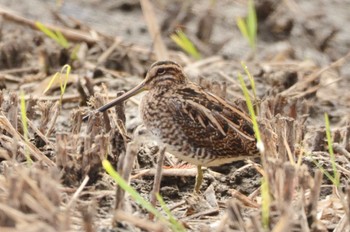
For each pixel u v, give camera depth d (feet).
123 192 33.19
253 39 58.34
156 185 34.27
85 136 36.81
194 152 39.17
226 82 51.90
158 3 70.74
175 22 66.23
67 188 35.17
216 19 69.36
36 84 52.47
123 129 40.24
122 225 32.99
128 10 70.64
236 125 39.37
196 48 63.41
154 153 41.73
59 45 57.77
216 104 39.81
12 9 66.54
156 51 58.70
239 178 40.42
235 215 32.30
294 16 69.92
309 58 64.34
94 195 35.24
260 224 31.99
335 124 51.24
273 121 40.50
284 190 32.24
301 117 45.93
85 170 36.27
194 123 39.17
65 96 49.65
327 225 34.55
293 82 54.49
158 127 39.88
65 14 67.72
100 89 50.83
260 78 55.11
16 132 39.19
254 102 45.73
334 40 67.51
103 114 40.96
